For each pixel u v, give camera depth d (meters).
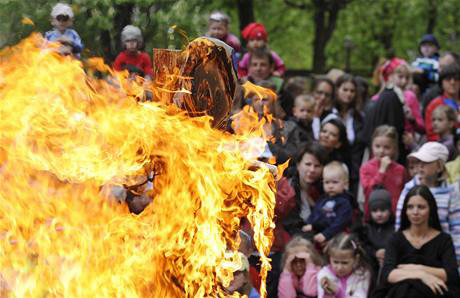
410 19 38.97
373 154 13.66
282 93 13.88
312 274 10.81
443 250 11.08
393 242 11.23
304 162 12.07
